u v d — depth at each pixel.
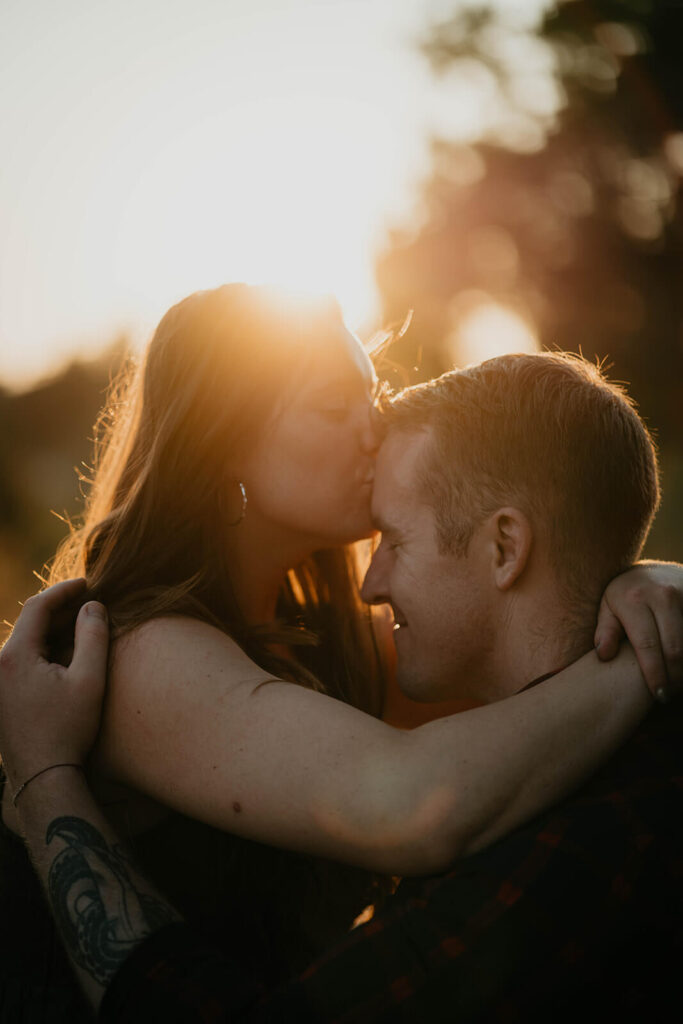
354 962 1.29
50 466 20.30
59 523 15.12
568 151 28.39
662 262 27.52
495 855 1.29
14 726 1.46
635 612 1.41
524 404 1.51
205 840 1.61
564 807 1.33
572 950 1.25
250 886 1.64
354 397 1.80
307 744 1.36
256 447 1.78
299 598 2.16
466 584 1.54
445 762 1.30
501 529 1.50
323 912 1.79
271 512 1.80
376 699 2.19
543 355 1.62
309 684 1.81
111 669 1.52
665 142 27.58
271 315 1.78
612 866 1.27
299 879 1.71
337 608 2.15
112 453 2.12
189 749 1.42
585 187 28.66
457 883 1.29
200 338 1.80
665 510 11.75
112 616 1.60
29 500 15.52
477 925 1.26
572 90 28.12
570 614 1.50
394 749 1.33
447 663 1.58
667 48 26.84
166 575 1.77
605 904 1.26
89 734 1.48
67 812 1.41
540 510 1.49
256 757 1.37
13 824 1.60
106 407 2.32
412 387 1.75
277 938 1.69
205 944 1.36
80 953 1.33
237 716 1.41
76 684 1.47
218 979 1.29
